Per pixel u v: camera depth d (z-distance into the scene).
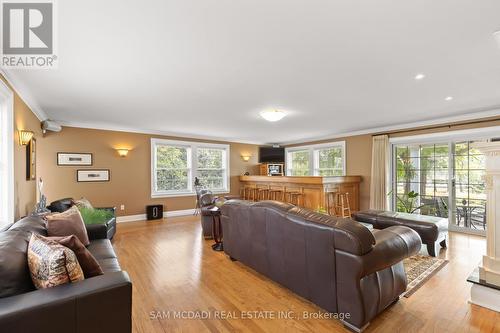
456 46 2.14
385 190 5.73
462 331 1.82
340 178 5.84
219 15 1.70
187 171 7.11
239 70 2.62
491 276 2.14
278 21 1.78
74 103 3.82
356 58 2.36
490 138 4.41
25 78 2.77
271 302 2.23
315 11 1.67
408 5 1.61
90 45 2.10
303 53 2.26
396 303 2.20
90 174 5.48
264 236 2.56
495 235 2.16
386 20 1.77
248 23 1.80
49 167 5.00
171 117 4.84
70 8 1.61
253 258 2.77
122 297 1.36
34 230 2.07
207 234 4.39
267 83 3.01
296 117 4.88
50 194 5.00
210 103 3.87
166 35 1.95
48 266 1.34
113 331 1.34
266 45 2.12
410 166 5.54
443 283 2.59
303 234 2.10
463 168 4.76
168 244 4.04
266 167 8.38
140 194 6.18
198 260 3.29
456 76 2.80
